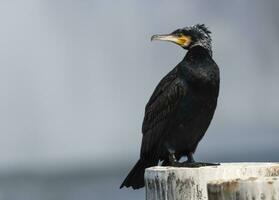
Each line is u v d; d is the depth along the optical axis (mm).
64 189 39031
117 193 36625
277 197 7078
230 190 7219
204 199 8695
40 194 38219
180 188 8734
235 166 9008
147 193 9008
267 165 9148
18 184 40062
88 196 36875
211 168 8773
